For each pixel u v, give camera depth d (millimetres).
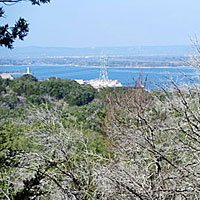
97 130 16531
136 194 6605
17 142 9141
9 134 10180
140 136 8039
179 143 7715
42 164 7383
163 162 8633
